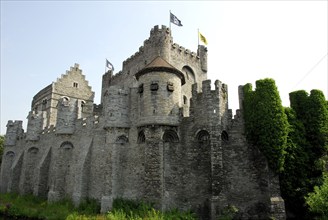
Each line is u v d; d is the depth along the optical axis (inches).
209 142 1219.9
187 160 1232.2
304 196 1075.9
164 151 1242.6
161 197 1163.9
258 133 1193.4
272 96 1210.0
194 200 1182.9
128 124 1344.7
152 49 1722.4
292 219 1157.1
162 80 1280.8
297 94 1330.0
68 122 1612.9
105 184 1274.6
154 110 1248.8
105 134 1395.2
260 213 1132.5
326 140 1236.5
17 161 1985.7
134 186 1256.2
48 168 1697.8
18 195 1772.9
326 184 1006.4
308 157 1212.5
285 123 1194.0
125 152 1320.1
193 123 1256.8
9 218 1396.4
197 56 1913.1
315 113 1277.1
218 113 1214.3
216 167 1146.7
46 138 1830.7
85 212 1253.1
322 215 1004.6
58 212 1278.3
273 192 1122.7
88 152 1440.7
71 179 1509.6
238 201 1162.6
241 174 1191.6
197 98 1278.3
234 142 1235.9
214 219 1084.5
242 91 1299.2
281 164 1141.7
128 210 1156.5
